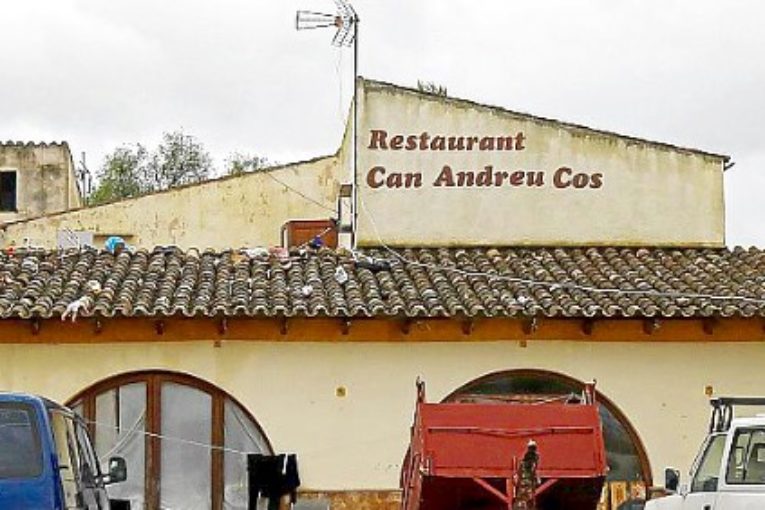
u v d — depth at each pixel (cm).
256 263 2364
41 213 3991
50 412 1344
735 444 1587
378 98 2542
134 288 2202
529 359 2198
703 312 2172
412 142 2536
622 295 2225
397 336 2191
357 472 2166
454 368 2192
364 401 2177
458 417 1577
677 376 2217
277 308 2117
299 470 2158
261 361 2177
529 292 2245
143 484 2152
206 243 3042
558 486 1566
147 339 2166
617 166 2547
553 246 2528
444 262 2408
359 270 2330
